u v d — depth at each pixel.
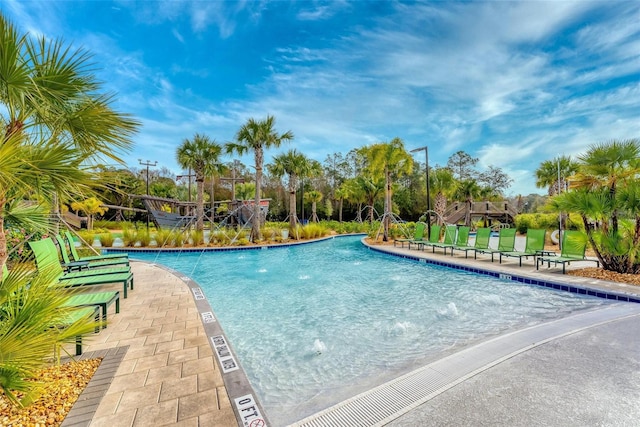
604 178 6.08
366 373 2.88
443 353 3.23
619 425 1.78
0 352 1.61
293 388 2.65
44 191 2.15
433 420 1.87
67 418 1.93
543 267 7.37
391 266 8.92
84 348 3.00
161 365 2.67
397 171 15.58
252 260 10.34
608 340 3.01
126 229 13.04
